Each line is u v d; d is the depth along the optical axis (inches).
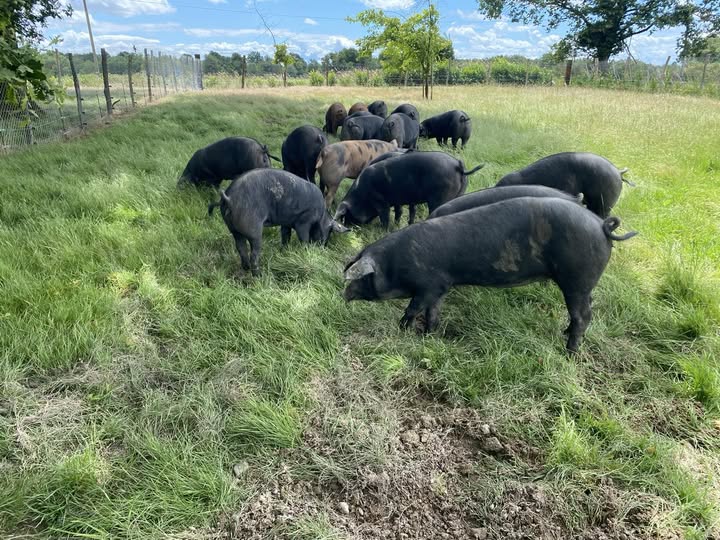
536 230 155.4
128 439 129.0
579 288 157.8
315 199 235.1
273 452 128.1
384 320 181.3
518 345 167.8
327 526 108.5
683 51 1515.7
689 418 140.4
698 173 379.9
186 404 140.0
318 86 1430.9
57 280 192.5
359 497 116.7
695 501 113.7
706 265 218.5
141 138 450.9
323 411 140.6
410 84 1477.6
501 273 163.0
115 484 118.3
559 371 154.7
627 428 134.8
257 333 169.8
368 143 328.8
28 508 111.3
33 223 242.5
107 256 219.3
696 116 642.8
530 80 1494.8
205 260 227.5
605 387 153.3
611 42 1537.9
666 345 170.7
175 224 258.2
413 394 151.3
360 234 271.4
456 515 113.4
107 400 142.9
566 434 129.1
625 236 155.5
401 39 919.7
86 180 323.3
